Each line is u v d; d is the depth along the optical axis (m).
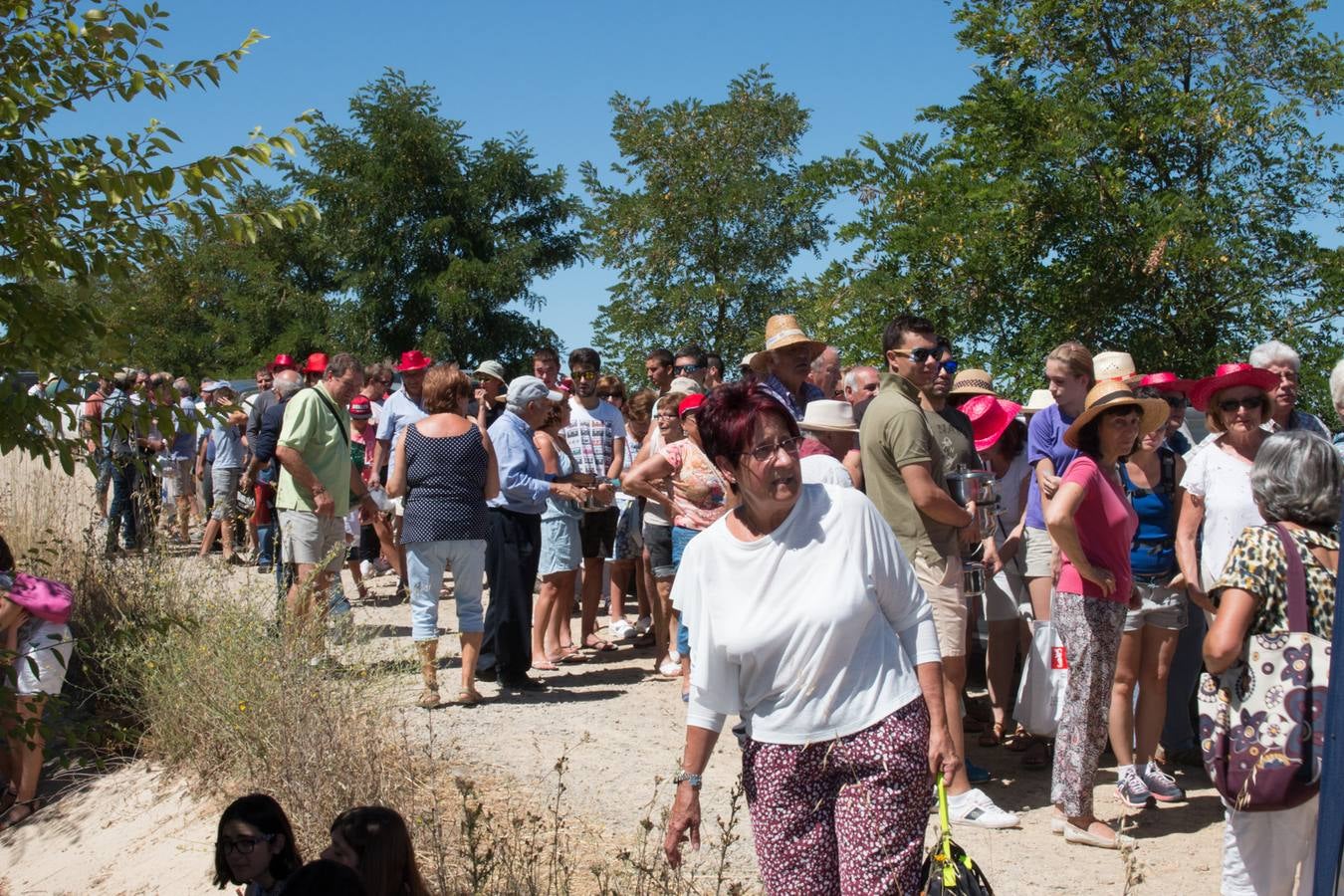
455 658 8.23
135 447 4.65
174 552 11.87
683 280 18.33
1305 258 12.25
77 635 7.80
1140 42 13.23
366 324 36.47
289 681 5.94
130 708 6.86
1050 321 12.38
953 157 12.69
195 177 4.10
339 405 7.67
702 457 7.04
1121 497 4.93
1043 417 5.95
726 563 3.26
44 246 3.99
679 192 18.38
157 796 6.17
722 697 3.33
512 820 4.80
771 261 18.64
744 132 18.75
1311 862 3.48
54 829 6.18
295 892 3.35
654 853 4.83
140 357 4.45
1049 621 5.42
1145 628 5.44
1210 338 12.38
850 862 3.14
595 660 8.40
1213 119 12.38
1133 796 5.39
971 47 13.44
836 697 3.18
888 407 5.14
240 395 13.34
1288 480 3.45
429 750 5.55
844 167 12.76
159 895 5.29
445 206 36.94
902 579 3.29
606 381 9.73
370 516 8.54
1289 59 13.10
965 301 12.34
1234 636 3.39
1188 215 11.47
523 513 7.41
